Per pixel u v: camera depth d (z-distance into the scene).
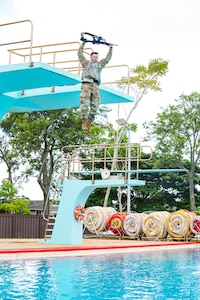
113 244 18.41
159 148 45.56
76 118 38.12
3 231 23.55
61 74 11.88
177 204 46.09
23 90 14.42
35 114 37.72
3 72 11.64
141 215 25.53
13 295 6.78
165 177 44.31
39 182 37.06
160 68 35.81
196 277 9.38
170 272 10.25
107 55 11.48
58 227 17.50
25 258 12.66
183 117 45.00
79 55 11.28
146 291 7.43
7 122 39.78
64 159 18.27
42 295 6.83
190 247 20.98
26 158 39.97
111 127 40.38
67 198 17.55
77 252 14.50
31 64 11.45
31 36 11.79
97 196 43.09
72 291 7.27
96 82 11.25
